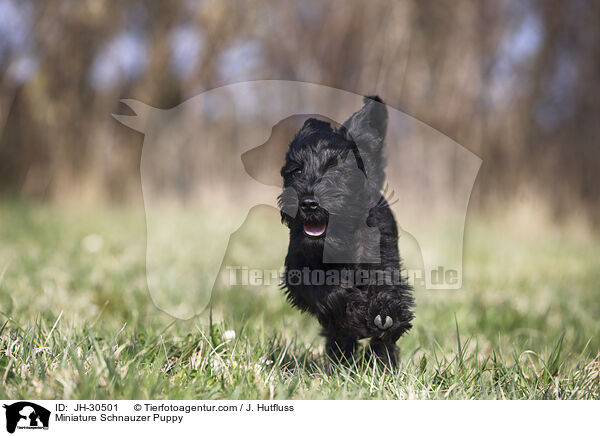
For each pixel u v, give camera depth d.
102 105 25.67
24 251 13.41
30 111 24.92
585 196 24.95
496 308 9.42
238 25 24.48
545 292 11.18
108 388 4.98
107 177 25.92
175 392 5.08
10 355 5.56
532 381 5.90
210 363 5.81
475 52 24.11
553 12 24.48
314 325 8.31
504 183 24.47
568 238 21.17
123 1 25.39
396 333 6.12
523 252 16.81
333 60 23.64
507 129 24.45
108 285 10.18
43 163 25.58
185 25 25.56
